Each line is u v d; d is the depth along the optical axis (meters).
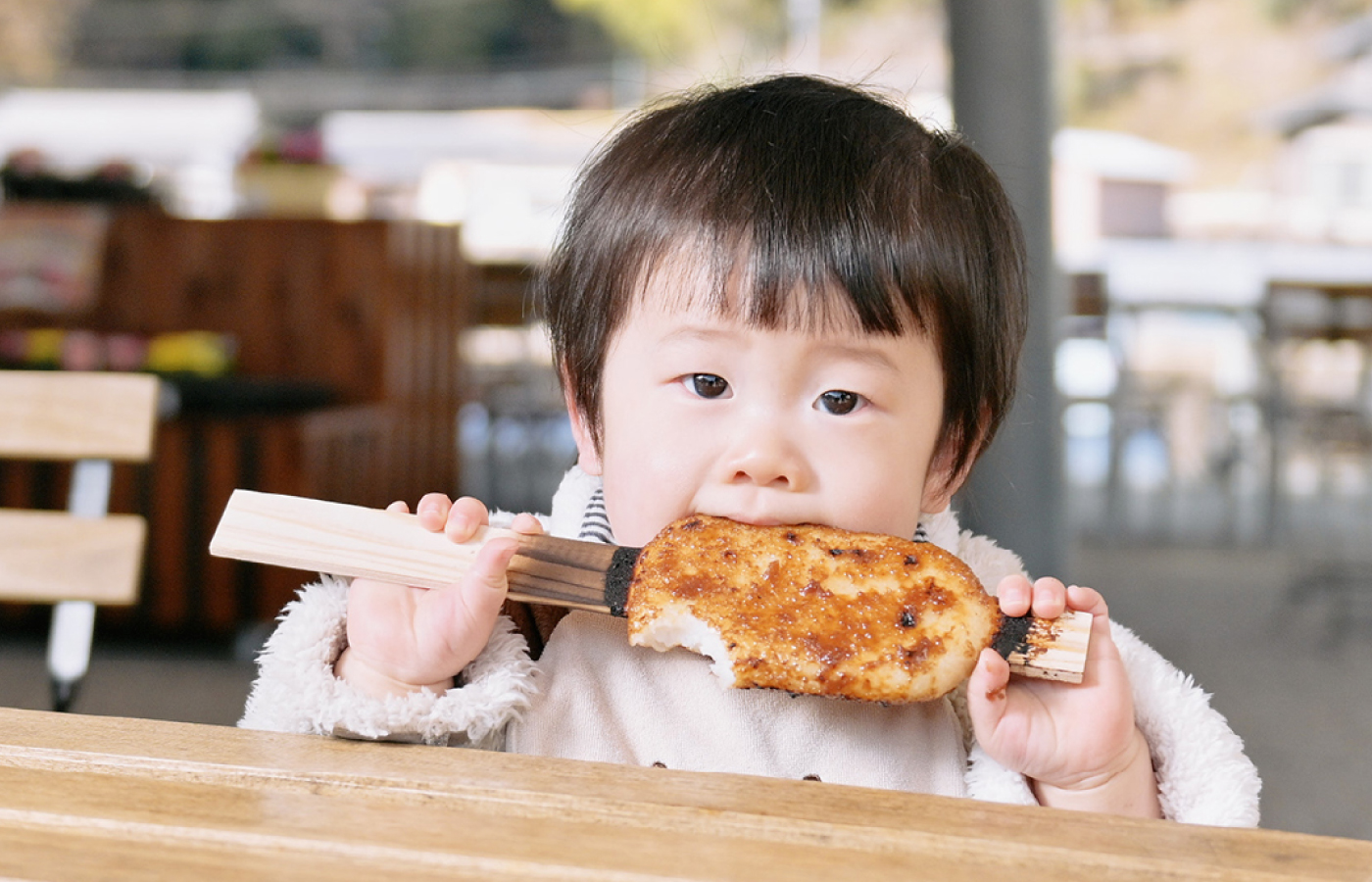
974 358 0.89
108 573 1.09
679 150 0.88
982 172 0.92
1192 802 0.84
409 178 8.79
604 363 0.89
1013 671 0.77
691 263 0.85
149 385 1.11
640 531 0.86
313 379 3.42
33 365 3.04
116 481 2.99
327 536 0.80
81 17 13.40
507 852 0.67
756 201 0.85
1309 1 13.50
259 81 10.68
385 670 0.82
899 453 0.86
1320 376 6.11
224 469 2.96
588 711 0.88
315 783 0.71
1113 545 4.77
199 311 3.45
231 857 0.67
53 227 3.48
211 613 3.00
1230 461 5.53
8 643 3.03
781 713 0.89
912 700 0.76
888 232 0.85
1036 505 2.45
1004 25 2.50
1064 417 2.53
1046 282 2.49
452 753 0.73
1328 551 4.59
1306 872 0.67
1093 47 14.09
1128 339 5.81
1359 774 2.23
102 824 0.68
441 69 14.98
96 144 8.77
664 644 0.78
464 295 4.07
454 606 0.80
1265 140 13.77
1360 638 3.31
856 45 14.16
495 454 5.59
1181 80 13.95
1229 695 2.78
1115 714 0.82
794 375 0.85
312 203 5.32
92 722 0.75
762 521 0.84
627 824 0.69
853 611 0.77
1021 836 0.69
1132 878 0.67
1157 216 10.13
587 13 14.80
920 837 0.68
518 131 8.91
